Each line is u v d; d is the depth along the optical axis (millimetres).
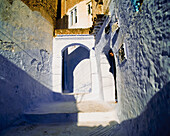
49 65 7434
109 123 4090
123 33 3299
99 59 6879
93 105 5887
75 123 4250
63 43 8297
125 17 3117
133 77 2691
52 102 6906
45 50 7027
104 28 5477
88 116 4516
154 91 1852
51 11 8242
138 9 2379
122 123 3486
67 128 3857
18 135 3270
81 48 12266
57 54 8125
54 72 7840
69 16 12344
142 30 2232
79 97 7691
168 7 1543
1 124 3295
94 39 8352
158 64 1757
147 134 2031
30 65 5352
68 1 12758
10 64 3990
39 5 6605
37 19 6340
